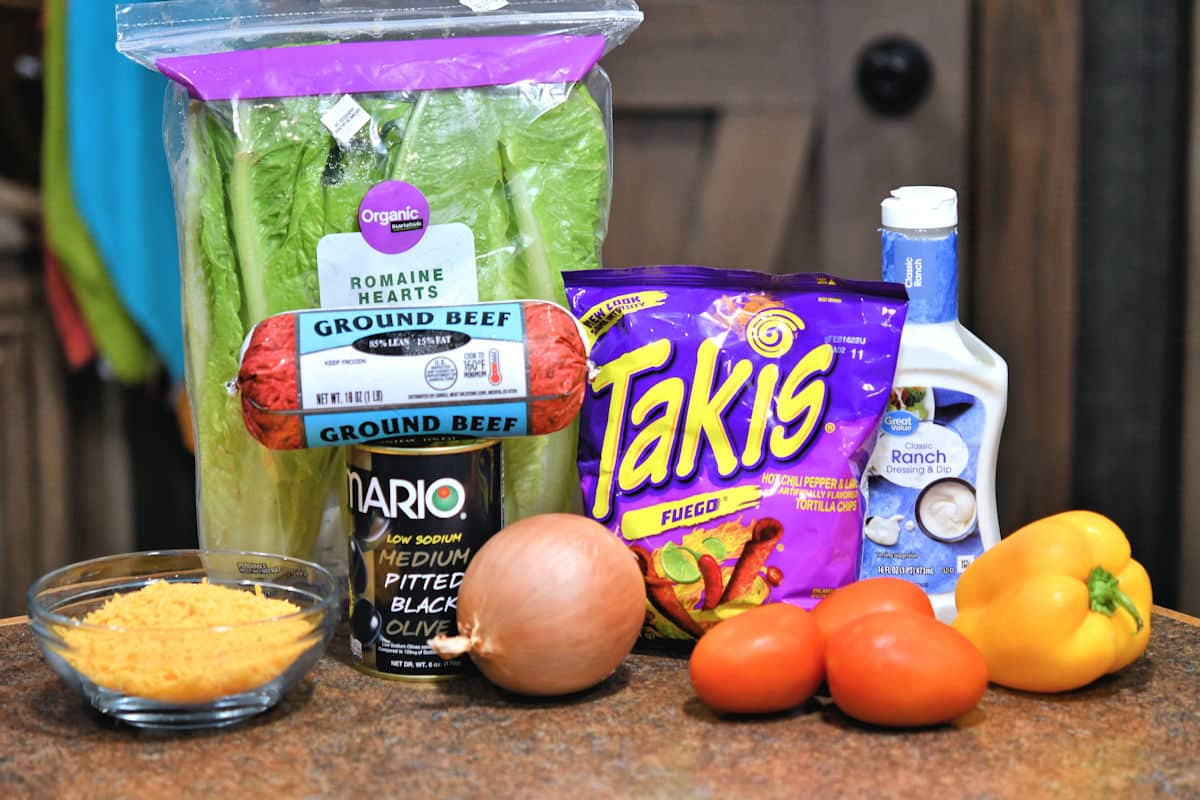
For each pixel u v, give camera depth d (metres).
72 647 0.70
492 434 0.76
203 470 0.84
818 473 0.80
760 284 0.83
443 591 0.76
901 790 0.64
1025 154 1.53
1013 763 0.67
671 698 0.75
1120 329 1.58
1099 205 1.54
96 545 1.64
